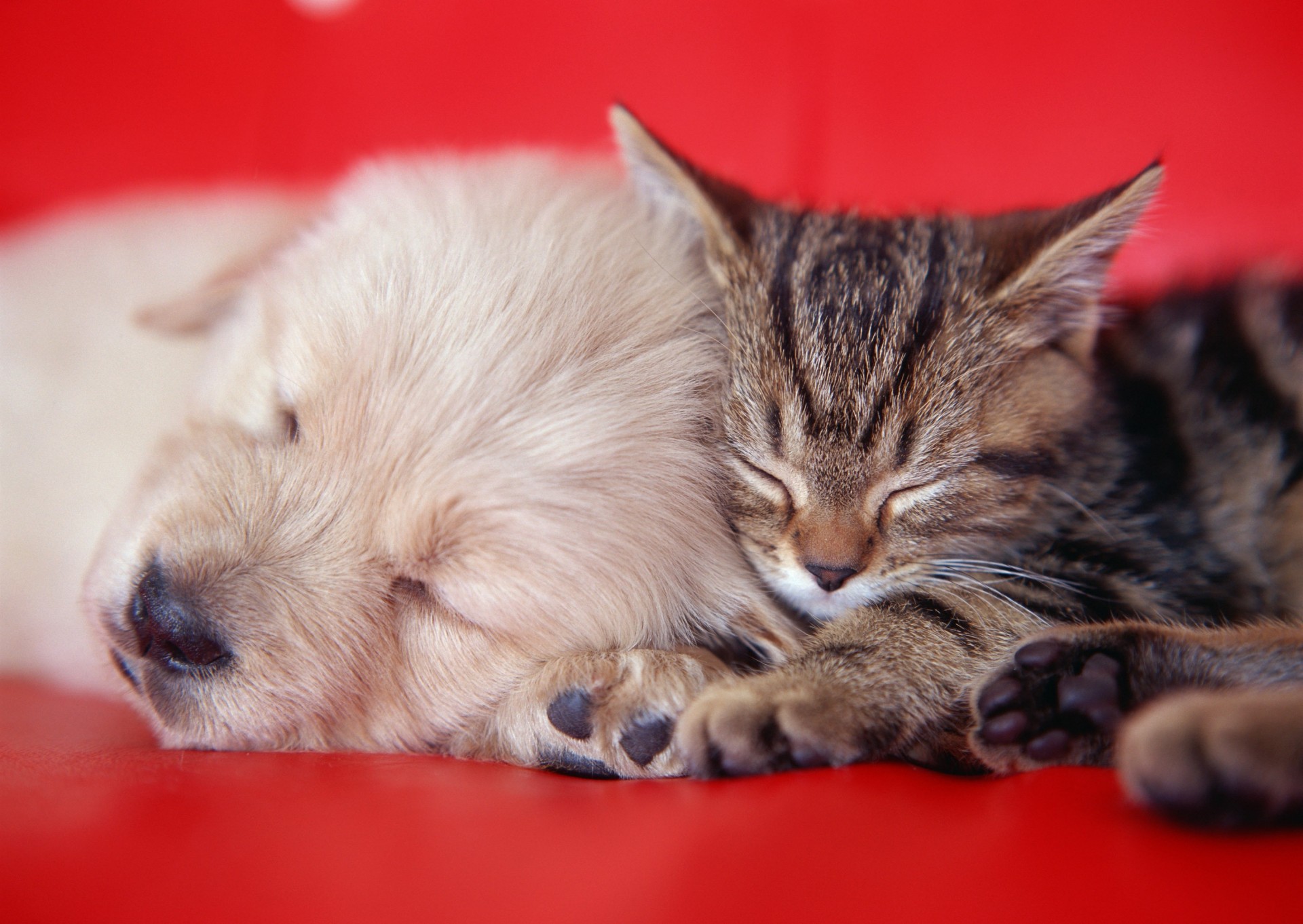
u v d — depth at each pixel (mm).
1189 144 475
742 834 262
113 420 384
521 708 314
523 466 309
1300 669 293
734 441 332
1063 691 291
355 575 310
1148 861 248
